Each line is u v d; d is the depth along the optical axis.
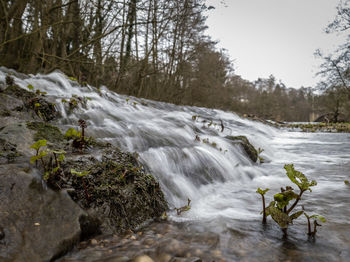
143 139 3.79
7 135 2.35
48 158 2.07
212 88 25.92
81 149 2.51
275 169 4.50
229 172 3.84
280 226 1.81
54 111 3.97
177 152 3.59
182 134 4.99
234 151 4.86
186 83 22.62
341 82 25.70
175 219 2.11
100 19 9.73
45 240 1.35
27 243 1.29
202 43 17.06
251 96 62.53
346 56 23.23
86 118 4.47
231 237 1.74
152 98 16.81
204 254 1.49
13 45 9.32
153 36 12.49
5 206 1.42
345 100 28.77
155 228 1.90
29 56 9.84
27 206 1.49
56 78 6.94
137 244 1.60
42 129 2.78
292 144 8.46
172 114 8.15
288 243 1.65
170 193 2.66
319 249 1.57
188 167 3.42
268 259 1.44
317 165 4.81
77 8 9.65
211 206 2.54
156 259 1.42
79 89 7.13
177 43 16.72
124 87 13.97
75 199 1.74
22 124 2.71
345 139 10.32
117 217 1.84
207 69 22.84
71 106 4.54
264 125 15.45
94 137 3.21
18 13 7.13
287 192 1.86
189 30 16.06
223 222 2.02
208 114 13.92
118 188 2.03
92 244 1.54
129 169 2.31
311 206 2.44
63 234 1.43
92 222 1.66
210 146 4.61
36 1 8.57
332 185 3.30
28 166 1.83
